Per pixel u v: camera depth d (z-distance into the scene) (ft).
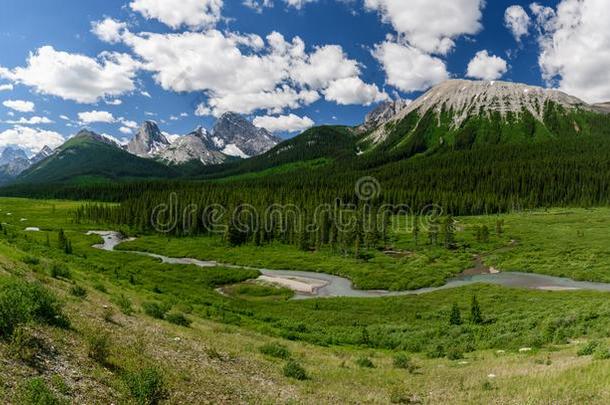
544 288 261.44
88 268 234.17
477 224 527.81
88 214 595.47
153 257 363.97
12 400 39.09
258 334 134.21
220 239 488.02
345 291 280.51
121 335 77.41
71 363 53.52
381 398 72.84
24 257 139.13
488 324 162.30
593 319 140.87
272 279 309.63
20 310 57.62
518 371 85.92
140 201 612.29
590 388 64.39
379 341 148.87
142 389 51.06
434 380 86.33
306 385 77.30
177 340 88.53
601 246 353.10
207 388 63.10
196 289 244.63
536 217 557.33
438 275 310.45
